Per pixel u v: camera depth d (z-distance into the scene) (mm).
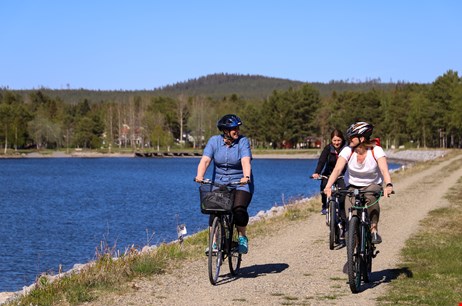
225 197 9000
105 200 46000
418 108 128250
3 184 68312
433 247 12352
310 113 158500
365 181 9008
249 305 7859
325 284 9117
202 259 11352
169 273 10008
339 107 158625
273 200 43562
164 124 197750
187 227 28703
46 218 34250
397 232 14852
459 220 16969
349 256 8344
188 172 94938
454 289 8617
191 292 8641
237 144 9398
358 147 8898
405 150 126188
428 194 25531
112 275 9391
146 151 188250
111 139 198750
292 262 11047
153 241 24078
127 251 11570
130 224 30391
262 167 112562
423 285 8906
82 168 111562
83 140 195875
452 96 118750
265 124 163875
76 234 27156
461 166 51250
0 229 29250
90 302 8055
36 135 186500
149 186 63250
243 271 10234
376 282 9195
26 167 116750
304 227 16109
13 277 17688
